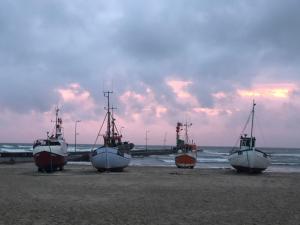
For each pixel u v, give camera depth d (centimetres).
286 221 2038
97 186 3562
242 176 5025
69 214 2173
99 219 2053
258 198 2880
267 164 5569
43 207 2381
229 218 2112
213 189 3447
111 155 5406
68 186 3541
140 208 2395
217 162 10775
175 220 2048
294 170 7519
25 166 6825
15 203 2516
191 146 7338
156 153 16250
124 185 3678
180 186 3666
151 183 3897
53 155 5425
